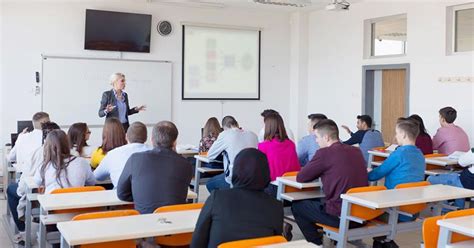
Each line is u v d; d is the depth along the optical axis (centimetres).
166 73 934
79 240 230
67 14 853
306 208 388
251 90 1020
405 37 859
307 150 529
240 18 999
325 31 998
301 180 385
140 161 317
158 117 930
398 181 399
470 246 260
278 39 1042
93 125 876
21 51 827
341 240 345
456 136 650
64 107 855
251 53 1016
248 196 245
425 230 276
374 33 914
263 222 243
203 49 967
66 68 853
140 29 895
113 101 695
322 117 534
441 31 775
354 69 936
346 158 372
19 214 436
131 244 265
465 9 754
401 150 402
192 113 965
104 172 389
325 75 1002
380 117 916
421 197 331
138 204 315
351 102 944
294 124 1049
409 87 830
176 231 251
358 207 344
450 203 459
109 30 870
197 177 568
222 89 991
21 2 823
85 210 330
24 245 449
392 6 855
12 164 579
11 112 825
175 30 940
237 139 506
